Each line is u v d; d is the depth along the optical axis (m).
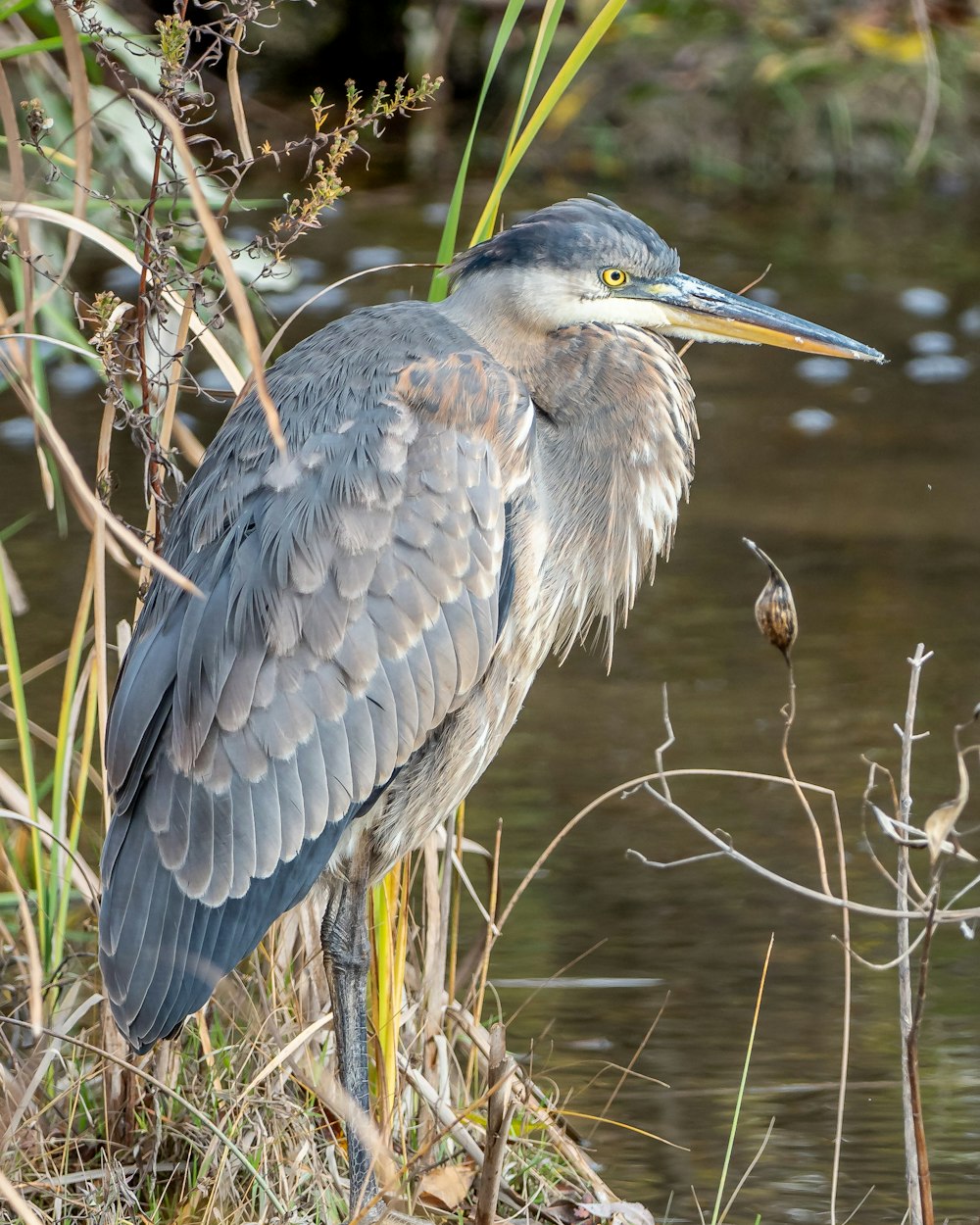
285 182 23.44
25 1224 5.53
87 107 6.80
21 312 7.43
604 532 7.63
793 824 9.88
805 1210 6.88
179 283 7.81
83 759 7.39
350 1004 6.90
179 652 6.54
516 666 7.34
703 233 22.14
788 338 7.78
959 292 19.73
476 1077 7.73
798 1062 7.82
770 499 14.76
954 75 25.53
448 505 6.72
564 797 10.23
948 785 10.19
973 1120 7.38
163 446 7.14
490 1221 6.04
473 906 9.15
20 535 13.92
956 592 12.95
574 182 24.80
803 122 25.03
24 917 7.01
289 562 6.52
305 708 6.50
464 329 7.55
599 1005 8.24
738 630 12.54
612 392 7.56
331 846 6.59
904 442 16.02
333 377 6.92
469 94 27.14
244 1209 6.61
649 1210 6.89
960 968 8.61
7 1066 7.28
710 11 26.75
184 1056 7.45
